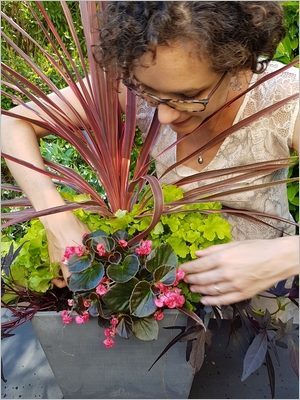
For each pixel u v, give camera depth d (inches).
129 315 25.7
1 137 33.6
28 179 31.7
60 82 75.1
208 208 30.0
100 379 27.8
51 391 29.7
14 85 33.2
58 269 28.3
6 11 80.8
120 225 28.6
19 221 26.5
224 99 28.9
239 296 25.6
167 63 23.3
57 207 27.6
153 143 31.4
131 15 23.1
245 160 34.4
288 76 33.4
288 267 25.2
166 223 28.3
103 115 29.4
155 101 26.3
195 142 34.4
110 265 25.5
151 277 26.0
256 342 25.0
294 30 54.6
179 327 25.7
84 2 28.4
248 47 25.0
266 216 30.1
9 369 31.3
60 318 26.4
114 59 25.0
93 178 68.4
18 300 29.1
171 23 22.1
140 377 27.5
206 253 26.2
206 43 22.7
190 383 27.4
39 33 81.1
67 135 30.3
